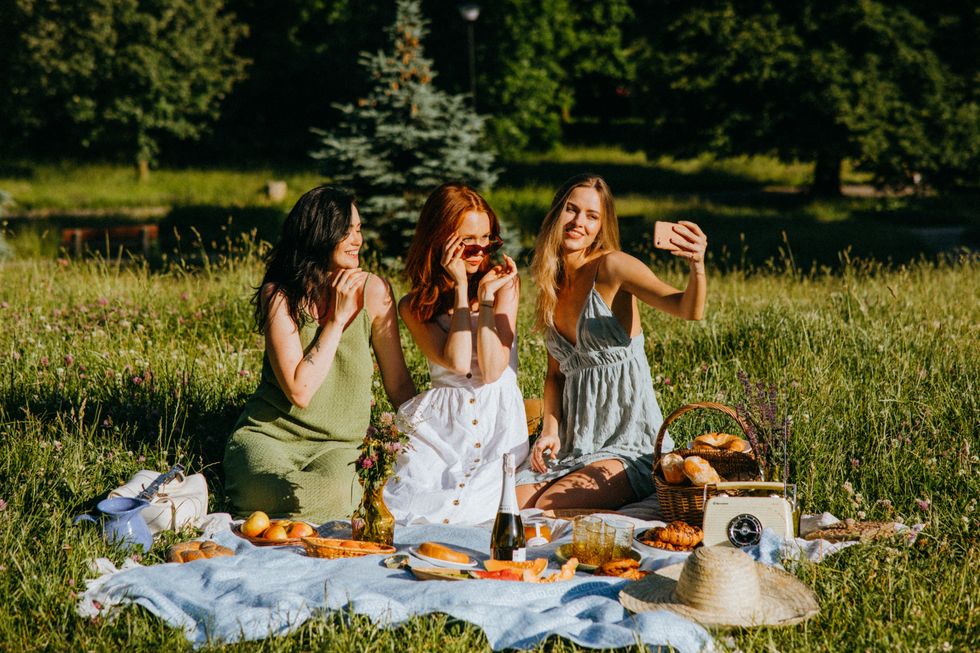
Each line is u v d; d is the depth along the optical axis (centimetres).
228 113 3891
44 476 435
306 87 3991
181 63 3198
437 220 454
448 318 462
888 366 578
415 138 1331
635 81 2791
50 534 370
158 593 327
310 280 445
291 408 452
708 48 2569
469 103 3491
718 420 517
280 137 3981
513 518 362
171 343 670
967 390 532
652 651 295
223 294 818
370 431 392
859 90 2394
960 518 391
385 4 3772
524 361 645
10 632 307
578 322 455
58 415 490
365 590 330
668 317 764
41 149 3612
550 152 3825
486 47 3472
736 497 374
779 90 2511
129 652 301
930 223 2416
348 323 458
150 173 3406
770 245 1859
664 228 406
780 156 2619
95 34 2958
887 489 437
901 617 318
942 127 2402
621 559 357
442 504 433
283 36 3978
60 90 3059
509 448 452
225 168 3556
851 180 3462
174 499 411
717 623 304
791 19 2542
